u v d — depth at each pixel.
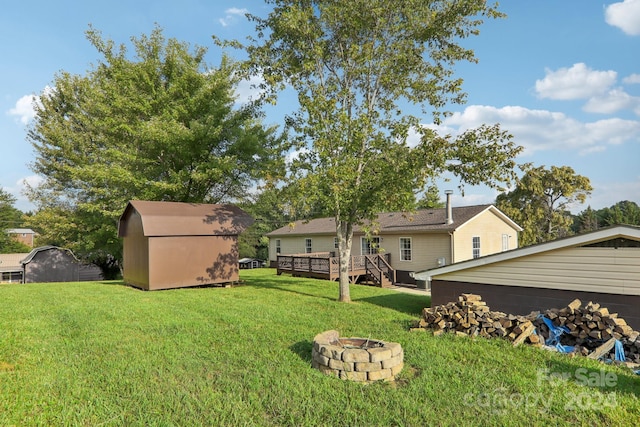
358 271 18.09
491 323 6.15
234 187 18.94
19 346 5.17
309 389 3.91
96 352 5.04
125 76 17.53
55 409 3.36
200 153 17.38
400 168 9.38
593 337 5.66
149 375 4.23
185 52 18.77
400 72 10.70
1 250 37.72
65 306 8.47
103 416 3.24
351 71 10.49
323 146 9.64
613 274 6.48
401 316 8.27
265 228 40.75
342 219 10.53
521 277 7.71
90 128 20.34
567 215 27.22
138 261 12.66
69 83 21.97
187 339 5.77
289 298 10.68
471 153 8.70
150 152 17.52
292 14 9.36
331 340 4.92
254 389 3.89
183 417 3.26
